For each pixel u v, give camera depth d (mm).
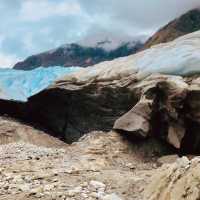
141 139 21250
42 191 13016
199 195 10188
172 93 21422
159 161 20109
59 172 15781
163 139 21562
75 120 29109
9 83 47562
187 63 23406
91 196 12414
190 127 21594
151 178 13516
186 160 11633
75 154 19594
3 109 33469
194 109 21234
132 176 14945
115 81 26531
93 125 27906
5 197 12578
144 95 21812
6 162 17625
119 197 12227
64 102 29609
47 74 47719
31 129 27359
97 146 20328
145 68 25219
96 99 27375
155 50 26641
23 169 16484
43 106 31266
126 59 28156
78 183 13938
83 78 28734
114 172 16156
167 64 24172
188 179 10758
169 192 11062
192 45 24938
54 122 30672
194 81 22094
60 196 12406
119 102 26094
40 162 17594
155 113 21719
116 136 21391
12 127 26797
